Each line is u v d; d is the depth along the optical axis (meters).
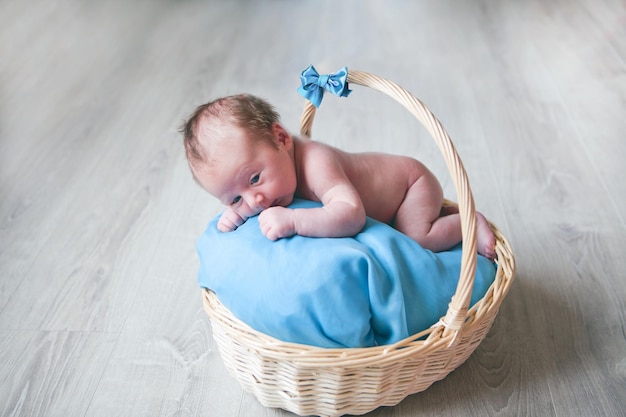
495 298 1.15
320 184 1.25
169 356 1.36
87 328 1.44
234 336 1.12
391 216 1.39
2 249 1.69
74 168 2.03
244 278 1.14
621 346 1.32
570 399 1.21
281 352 1.06
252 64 2.65
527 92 2.35
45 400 1.27
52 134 2.22
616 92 2.32
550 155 1.98
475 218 1.03
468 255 1.02
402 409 1.21
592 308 1.42
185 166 2.03
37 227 1.78
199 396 1.27
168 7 3.31
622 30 2.80
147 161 2.06
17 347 1.40
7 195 1.91
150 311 1.49
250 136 1.20
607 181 1.85
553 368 1.28
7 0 3.44
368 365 1.04
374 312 1.12
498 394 1.23
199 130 1.21
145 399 1.27
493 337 1.36
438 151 2.04
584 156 1.97
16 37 3.01
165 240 1.71
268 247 1.16
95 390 1.29
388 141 2.10
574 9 3.05
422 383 1.17
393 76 2.50
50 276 1.60
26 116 2.34
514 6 3.12
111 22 3.15
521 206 1.76
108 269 1.62
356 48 2.76
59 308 1.50
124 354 1.37
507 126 2.15
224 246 1.21
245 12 3.21
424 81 2.46
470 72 2.51
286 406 1.19
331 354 1.05
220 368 1.33
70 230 1.76
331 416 1.16
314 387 1.11
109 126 2.26
